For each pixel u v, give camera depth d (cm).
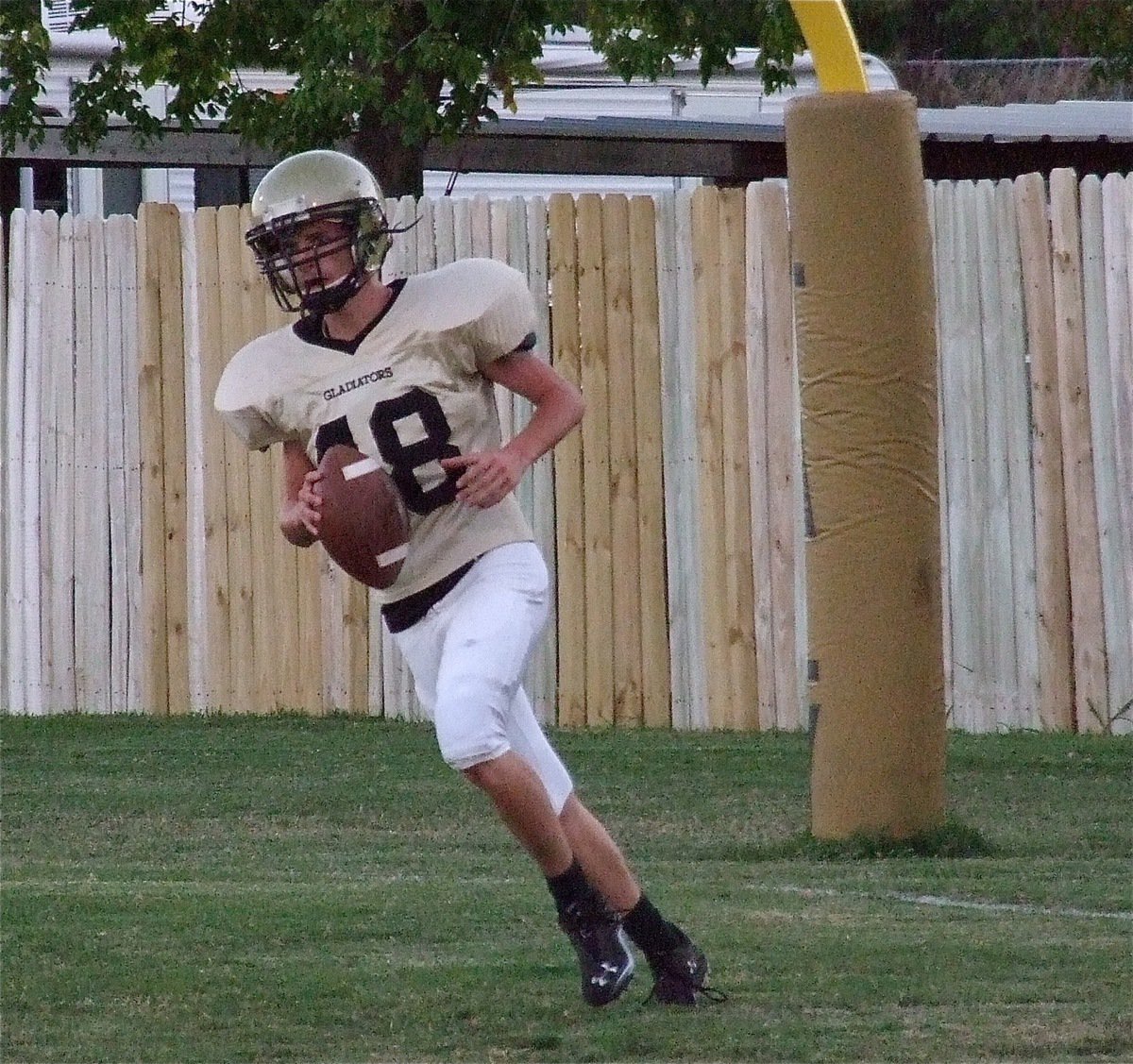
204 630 4047
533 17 4662
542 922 2131
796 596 3803
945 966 1894
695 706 3869
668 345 3850
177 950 1988
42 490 4097
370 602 3959
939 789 2705
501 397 3869
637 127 5541
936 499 2667
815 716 2719
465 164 5478
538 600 1720
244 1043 1638
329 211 1705
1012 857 2659
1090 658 3725
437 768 3469
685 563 3862
